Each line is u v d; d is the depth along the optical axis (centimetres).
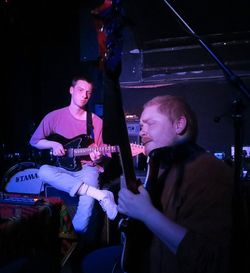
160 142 115
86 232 314
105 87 101
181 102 117
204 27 443
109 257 233
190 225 97
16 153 521
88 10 469
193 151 111
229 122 471
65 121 354
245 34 431
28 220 171
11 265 186
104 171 381
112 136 104
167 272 104
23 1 528
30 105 573
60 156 339
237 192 99
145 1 446
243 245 97
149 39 461
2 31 552
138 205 102
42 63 568
